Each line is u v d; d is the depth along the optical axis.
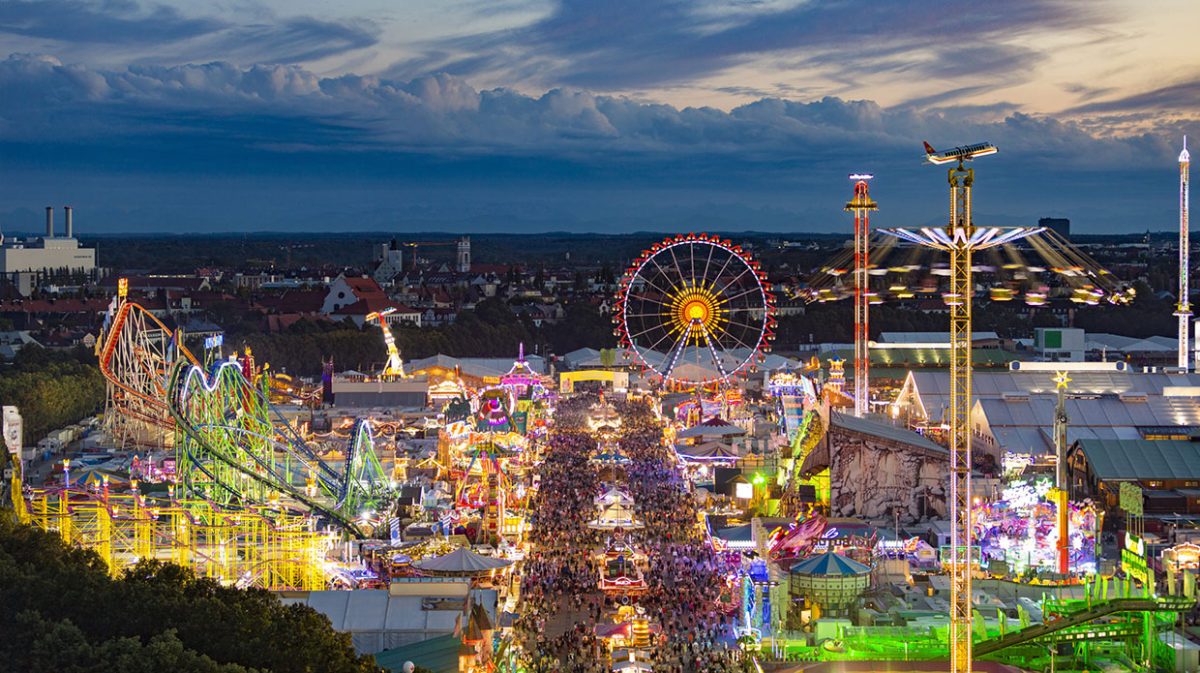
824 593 161.50
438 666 133.12
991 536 180.88
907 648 144.75
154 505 185.75
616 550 195.38
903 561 177.62
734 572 184.12
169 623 115.88
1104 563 186.75
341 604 148.25
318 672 115.44
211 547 171.38
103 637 116.50
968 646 130.00
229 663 109.12
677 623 166.25
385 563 180.62
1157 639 145.38
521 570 193.12
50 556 132.12
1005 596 167.62
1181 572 167.12
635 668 145.25
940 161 137.75
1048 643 145.38
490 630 145.38
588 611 174.50
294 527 171.38
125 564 165.00
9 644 111.69
